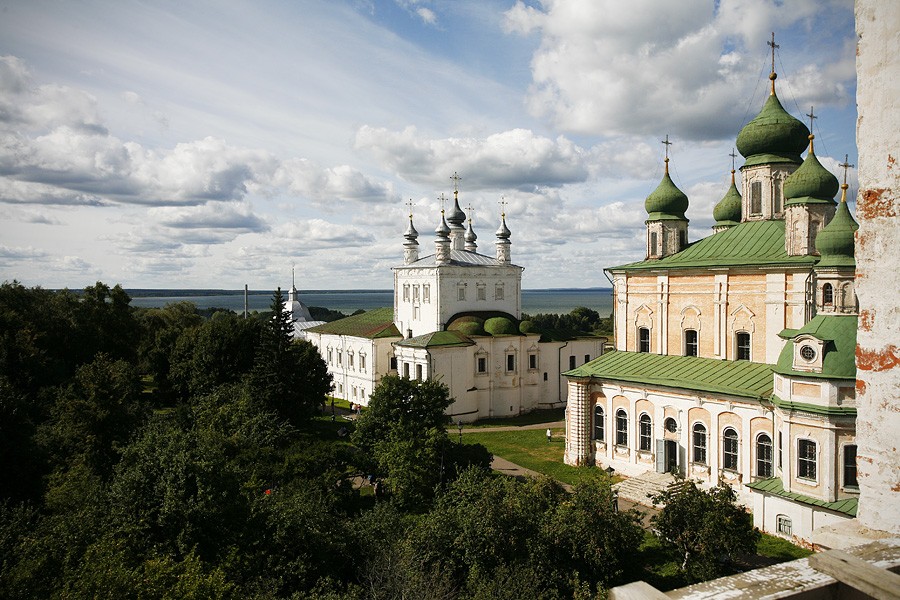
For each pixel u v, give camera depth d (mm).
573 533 29578
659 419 48656
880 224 7512
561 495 34469
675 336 52875
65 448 44906
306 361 64250
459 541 29469
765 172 52750
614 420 52500
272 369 61406
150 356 78562
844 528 7848
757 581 6109
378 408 46656
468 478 35750
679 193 56812
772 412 41000
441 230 82125
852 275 37062
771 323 46281
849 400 35031
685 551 30625
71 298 85125
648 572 32844
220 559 27484
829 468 35312
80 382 50344
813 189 45656
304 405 63156
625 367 53438
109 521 27812
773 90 52969
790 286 45281
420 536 30297
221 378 67750
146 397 82188
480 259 88062
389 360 86250
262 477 40625
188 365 70562
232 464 36469
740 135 53875
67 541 26391
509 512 30109
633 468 50656
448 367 74562
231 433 45875
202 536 28078
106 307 87312
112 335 86188
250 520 29703
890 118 7367
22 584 22891
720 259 50750
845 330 36375
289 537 29969
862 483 7797
